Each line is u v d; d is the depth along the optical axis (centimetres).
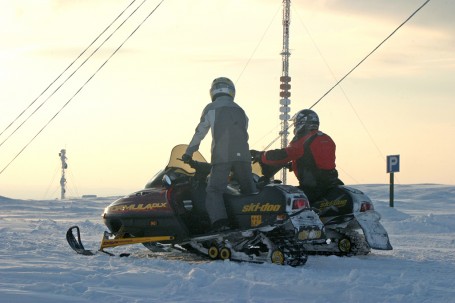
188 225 829
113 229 885
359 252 898
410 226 1438
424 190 3166
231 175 831
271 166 876
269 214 768
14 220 1567
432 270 759
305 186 894
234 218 796
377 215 876
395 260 851
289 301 545
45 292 547
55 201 2820
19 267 679
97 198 3120
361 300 550
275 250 752
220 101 805
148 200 843
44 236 1141
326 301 544
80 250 837
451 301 551
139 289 586
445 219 1495
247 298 552
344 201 877
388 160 1917
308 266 774
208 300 541
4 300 504
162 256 870
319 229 775
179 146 849
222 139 791
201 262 805
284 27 3356
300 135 896
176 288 585
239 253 773
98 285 597
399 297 558
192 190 830
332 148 896
